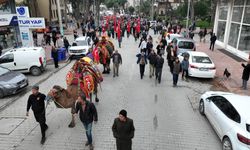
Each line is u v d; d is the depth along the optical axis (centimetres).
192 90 1342
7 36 2395
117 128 625
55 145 809
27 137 862
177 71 1356
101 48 1566
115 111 1062
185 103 1155
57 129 911
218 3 2931
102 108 1093
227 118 751
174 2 8262
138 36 3288
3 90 1231
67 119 992
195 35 3941
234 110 738
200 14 5350
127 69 1772
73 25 5306
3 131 904
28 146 806
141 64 1498
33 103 805
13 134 883
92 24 4591
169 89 1353
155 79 1538
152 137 851
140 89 1348
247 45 2097
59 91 870
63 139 844
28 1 4588
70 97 893
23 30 2067
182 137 853
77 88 921
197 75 1482
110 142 822
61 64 1980
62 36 2647
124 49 2577
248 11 2095
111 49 1681
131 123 620
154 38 3447
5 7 2366
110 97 1227
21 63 1617
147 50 1784
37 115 812
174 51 1741
